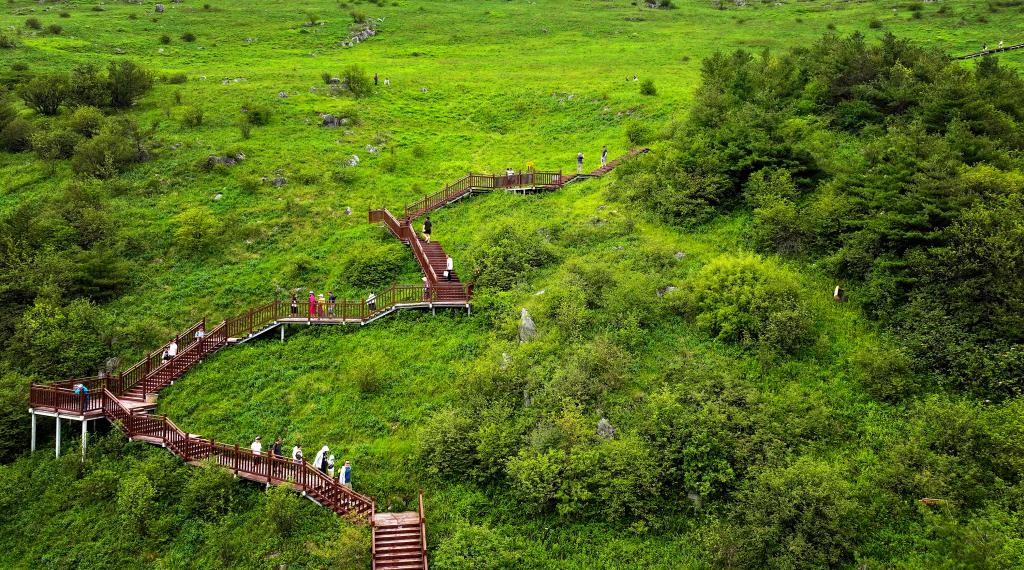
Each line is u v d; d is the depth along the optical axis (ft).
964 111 125.39
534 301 108.58
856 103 147.23
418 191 164.55
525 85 238.48
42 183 162.71
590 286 108.88
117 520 85.76
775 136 129.80
